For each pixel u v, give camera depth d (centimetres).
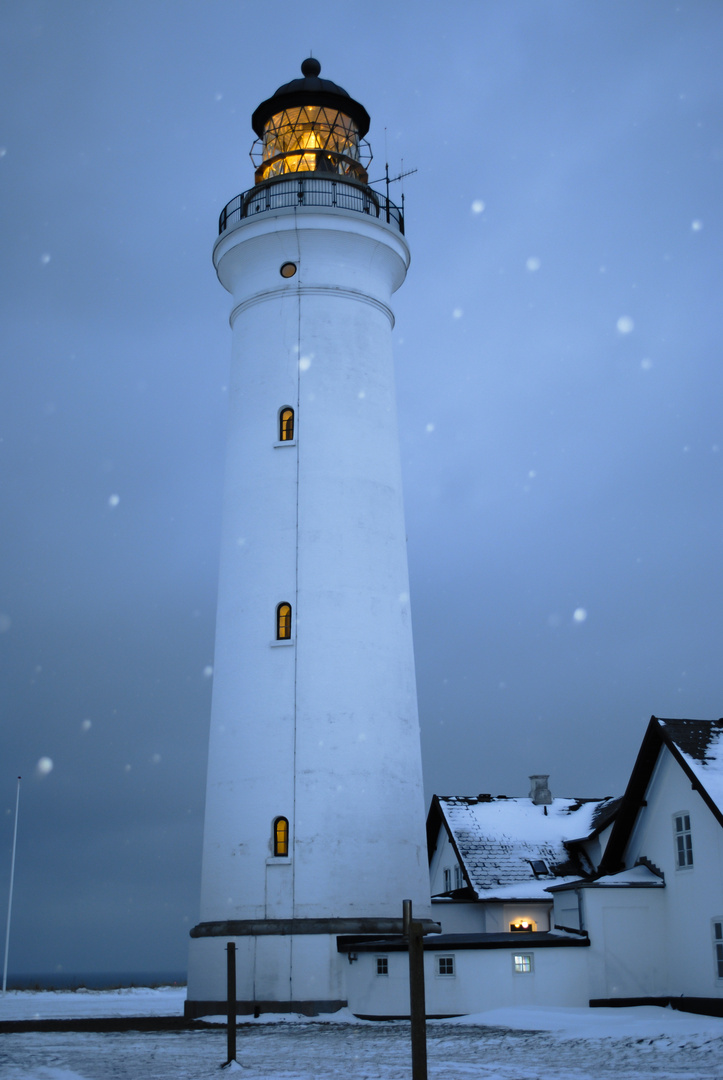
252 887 3119
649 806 3091
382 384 3612
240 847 3166
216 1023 2964
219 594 3481
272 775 3183
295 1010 2977
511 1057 2041
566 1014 2698
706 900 2803
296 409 3475
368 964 2970
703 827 2836
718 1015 2697
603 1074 1775
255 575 3375
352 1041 2395
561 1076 1759
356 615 3328
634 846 3162
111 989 6781
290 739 3200
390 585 3441
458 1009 2877
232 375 3650
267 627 3312
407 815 3275
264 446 3472
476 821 4459
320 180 3641
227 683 3347
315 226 3534
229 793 3234
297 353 3516
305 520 3378
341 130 3800
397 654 3400
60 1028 3023
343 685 3250
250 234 3584
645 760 3047
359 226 3572
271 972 3027
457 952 2911
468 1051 2158
